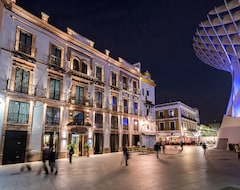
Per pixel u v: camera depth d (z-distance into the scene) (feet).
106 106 85.30
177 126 159.84
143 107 109.40
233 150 95.91
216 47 105.29
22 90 56.24
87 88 77.71
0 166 45.88
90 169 37.96
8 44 54.44
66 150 64.08
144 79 114.42
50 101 62.34
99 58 86.63
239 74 102.58
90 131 74.95
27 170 38.45
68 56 72.28
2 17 53.93
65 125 65.77
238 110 102.68
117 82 94.68
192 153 78.84
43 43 64.18
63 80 68.59
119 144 88.43
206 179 27.07
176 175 30.37
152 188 22.31
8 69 53.52
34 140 56.18
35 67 60.29
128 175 30.89
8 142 50.83
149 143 107.76
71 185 24.29
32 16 61.21
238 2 75.41
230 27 86.43
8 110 51.96
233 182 25.08
